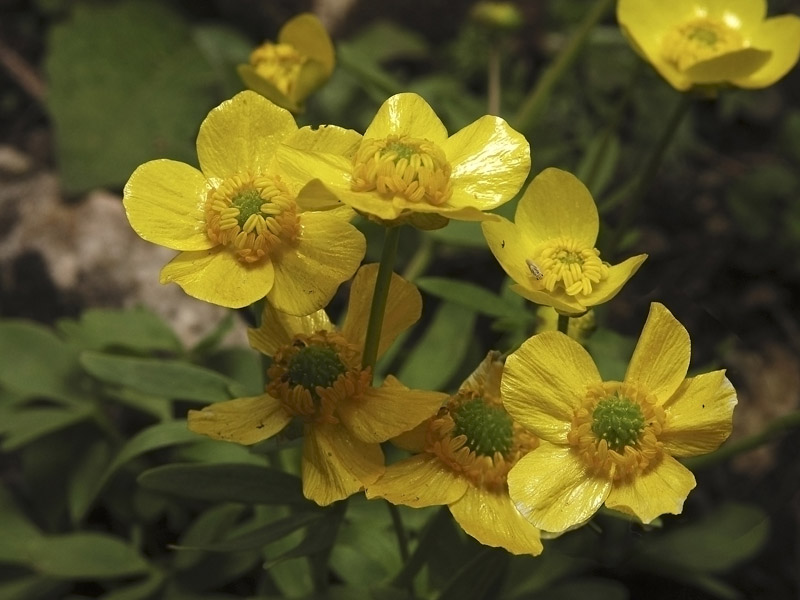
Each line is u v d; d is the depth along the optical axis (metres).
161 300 0.31
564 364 0.16
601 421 0.16
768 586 0.28
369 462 0.17
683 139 0.37
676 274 0.35
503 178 0.17
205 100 0.36
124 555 0.24
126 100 0.36
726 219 0.36
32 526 0.25
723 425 0.16
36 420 0.25
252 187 0.17
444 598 0.19
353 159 0.16
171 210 0.17
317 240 0.17
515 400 0.16
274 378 0.17
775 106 0.39
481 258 0.33
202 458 0.23
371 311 0.17
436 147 0.16
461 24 0.40
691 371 0.26
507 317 0.21
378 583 0.21
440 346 0.24
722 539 0.25
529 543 0.17
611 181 0.36
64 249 0.32
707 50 0.24
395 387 0.17
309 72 0.23
